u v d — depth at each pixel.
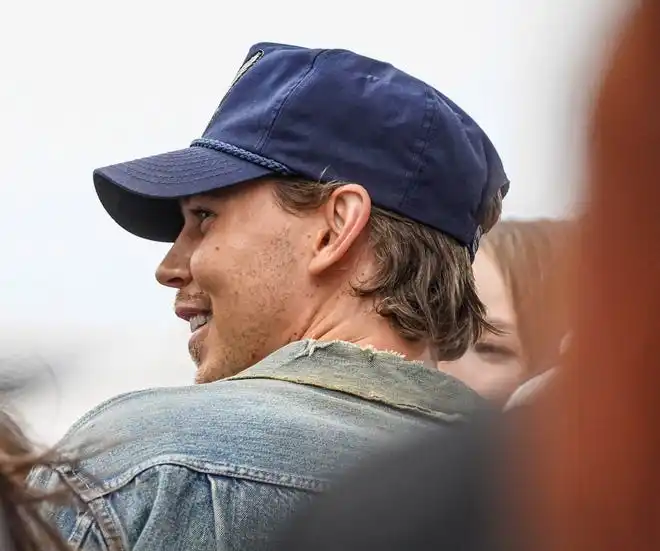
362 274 4.36
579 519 1.52
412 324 4.32
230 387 3.88
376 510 2.09
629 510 1.48
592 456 1.51
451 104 4.74
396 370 4.02
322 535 2.16
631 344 1.48
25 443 3.06
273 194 4.46
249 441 3.60
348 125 4.45
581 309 1.53
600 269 1.51
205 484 3.50
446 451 2.06
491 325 4.67
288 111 4.48
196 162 4.59
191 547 3.44
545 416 1.68
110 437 3.59
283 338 4.41
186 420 3.63
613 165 1.50
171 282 4.75
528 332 4.53
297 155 4.43
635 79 1.48
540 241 4.71
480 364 5.11
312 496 3.53
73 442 3.55
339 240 4.34
